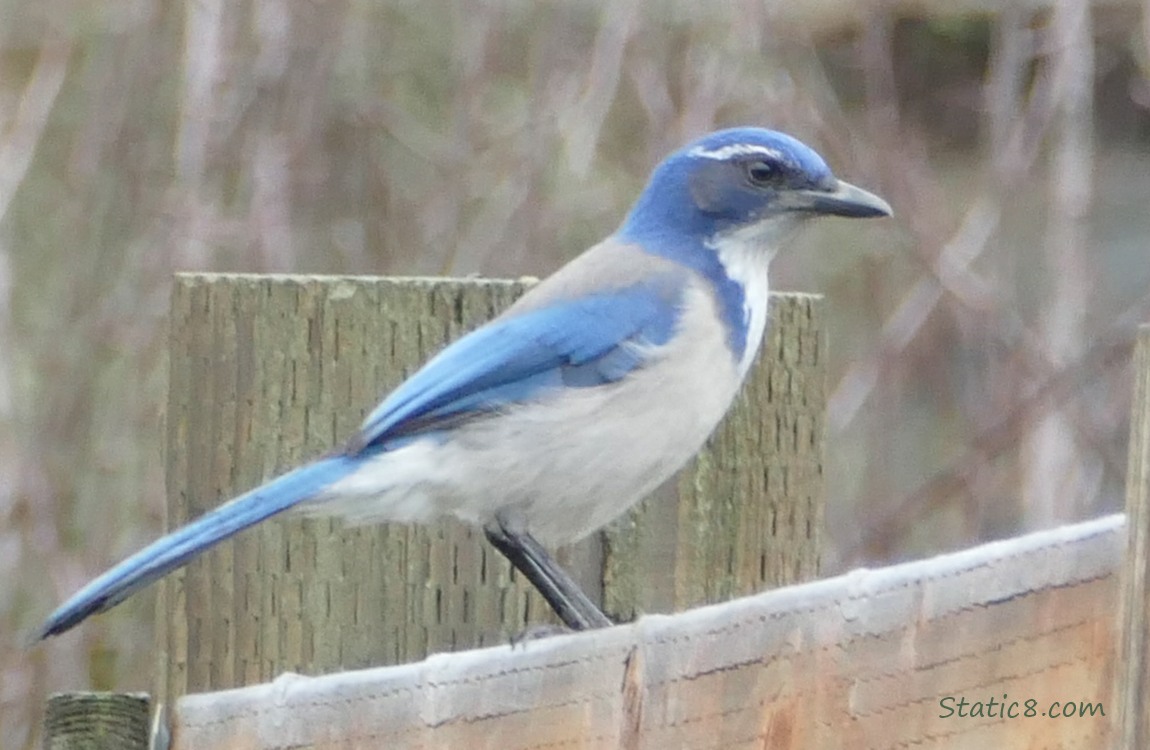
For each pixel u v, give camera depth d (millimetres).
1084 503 14070
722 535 7312
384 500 7051
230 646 6715
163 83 15359
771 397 7336
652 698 5941
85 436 14312
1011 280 15898
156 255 14328
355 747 5684
